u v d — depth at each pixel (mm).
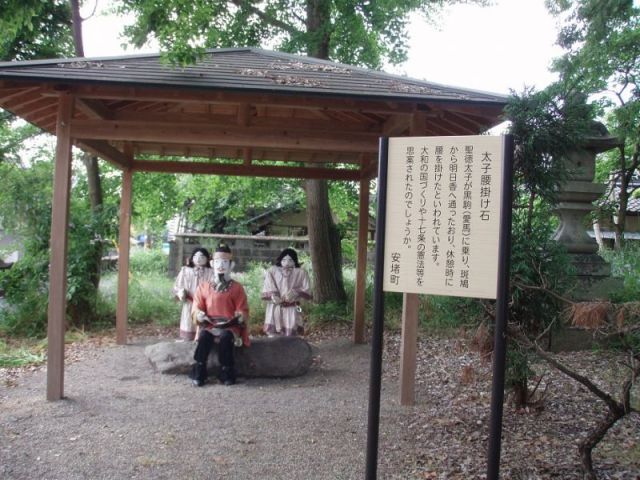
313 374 6691
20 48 9297
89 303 9219
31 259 8781
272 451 4230
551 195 4699
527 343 4172
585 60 10188
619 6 9984
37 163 9609
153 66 5512
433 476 3820
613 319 3502
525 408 5184
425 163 3336
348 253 13367
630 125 11156
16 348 7703
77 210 9250
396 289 3373
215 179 11773
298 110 7117
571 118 4516
